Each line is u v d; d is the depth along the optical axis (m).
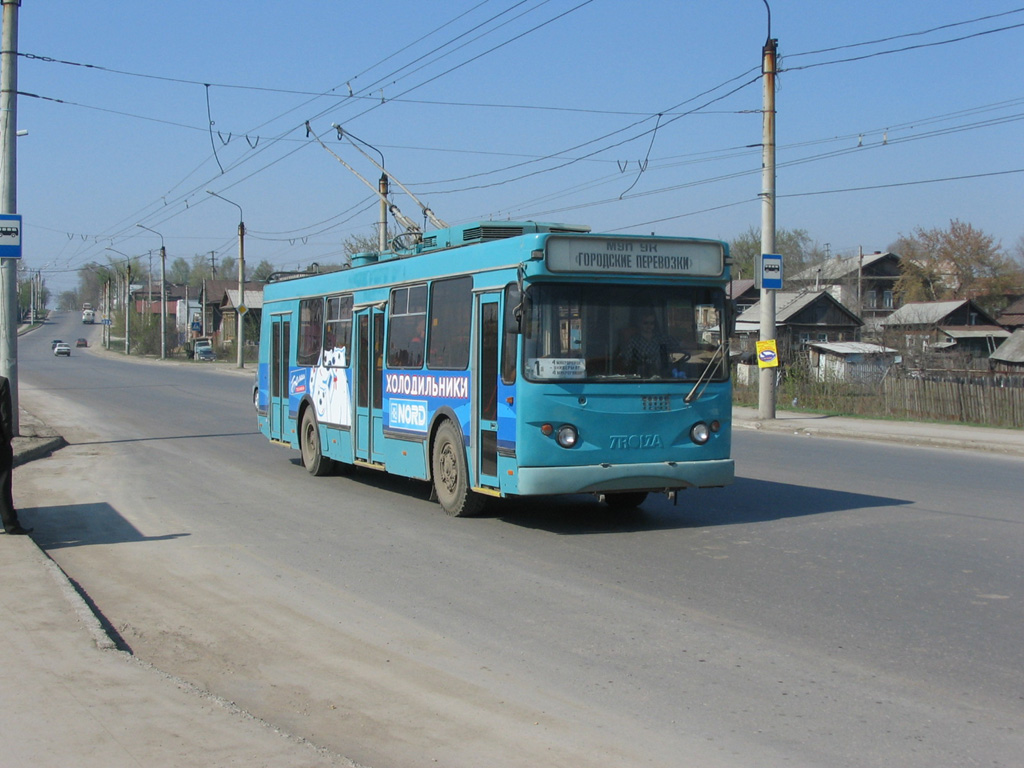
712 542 9.41
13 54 17.95
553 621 6.77
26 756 4.30
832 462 16.42
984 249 76.69
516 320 9.46
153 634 6.61
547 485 9.45
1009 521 10.45
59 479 14.55
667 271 9.94
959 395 24.80
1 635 6.16
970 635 6.29
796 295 62.66
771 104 23.45
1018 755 4.47
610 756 4.53
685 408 10.01
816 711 5.04
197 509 11.77
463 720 5.00
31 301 168.38
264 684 5.60
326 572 8.37
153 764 4.22
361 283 13.41
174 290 155.12
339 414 14.01
